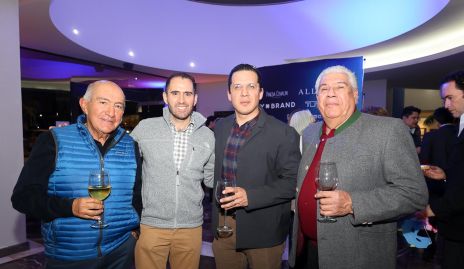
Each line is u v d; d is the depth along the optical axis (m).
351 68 3.24
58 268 1.46
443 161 1.90
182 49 7.80
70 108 7.32
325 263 1.36
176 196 1.91
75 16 5.46
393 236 1.36
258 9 7.70
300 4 7.25
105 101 1.52
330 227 1.36
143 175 1.96
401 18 5.64
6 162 3.28
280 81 3.78
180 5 7.47
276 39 7.79
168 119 1.98
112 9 6.42
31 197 1.40
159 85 9.66
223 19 7.88
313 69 3.56
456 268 1.64
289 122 3.21
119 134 1.67
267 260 1.87
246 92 1.83
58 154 1.47
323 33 7.19
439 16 4.74
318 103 1.52
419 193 1.22
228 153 1.93
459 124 1.75
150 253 1.92
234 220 1.92
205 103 10.23
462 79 1.68
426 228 2.37
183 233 1.95
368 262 1.32
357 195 1.26
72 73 7.50
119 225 1.57
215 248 2.00
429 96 12.48
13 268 3.04
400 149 1.27
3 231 3.29
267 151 1.84
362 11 6.41
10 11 3.31
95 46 6.11
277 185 1.77
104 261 1.54
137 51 7.11
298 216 1.62
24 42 5.50
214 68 8.07
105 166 1.55
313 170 1.53
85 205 1.33
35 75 6.90
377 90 9.16
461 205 1.50
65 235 1.46
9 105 3.29
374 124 1.36
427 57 6.31
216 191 1.76
